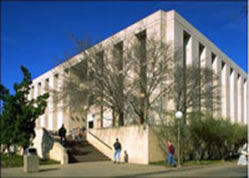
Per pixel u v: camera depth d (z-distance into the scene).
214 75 32.69
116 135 22.48
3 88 17.64
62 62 24.92
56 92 26.97
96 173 14.25
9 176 12.89
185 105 24.53
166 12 30.53
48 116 45.94
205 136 22.33
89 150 22.77
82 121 39.84
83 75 24.09
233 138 25.33
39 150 21.75
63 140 21.81
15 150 20.75
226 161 23.92
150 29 29.88
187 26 32.62
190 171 16.16
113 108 24.48
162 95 25.73
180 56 26.00
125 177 13.38
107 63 23.94
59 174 13.68
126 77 23.81
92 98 24.08
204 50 36.84
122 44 26.39
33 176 12.91
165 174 14.70
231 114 43.91
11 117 17.69
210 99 28.94
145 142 19.78
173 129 20.41
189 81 25.27
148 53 23.53
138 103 24.23
